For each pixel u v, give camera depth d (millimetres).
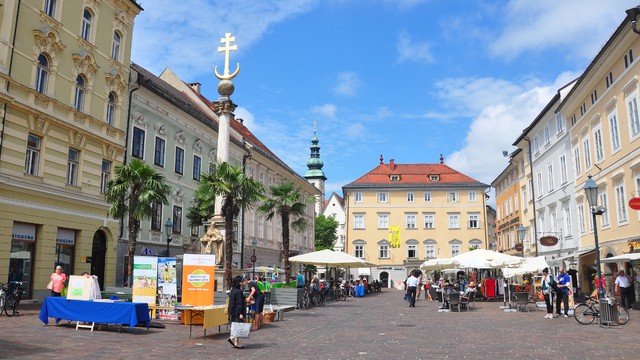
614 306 16750
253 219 49719
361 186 78938
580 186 34281
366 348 12328
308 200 34438
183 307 14469
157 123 33844
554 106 39125
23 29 22875
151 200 22344
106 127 28469
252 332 15945
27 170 23281
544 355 11016
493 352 11523
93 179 27328
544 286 21094
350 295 46250
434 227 77812
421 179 80750
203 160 40438
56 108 24734
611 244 28812
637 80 24938
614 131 28328
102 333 14359
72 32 25984
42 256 23562
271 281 33469
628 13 23391
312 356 11148
